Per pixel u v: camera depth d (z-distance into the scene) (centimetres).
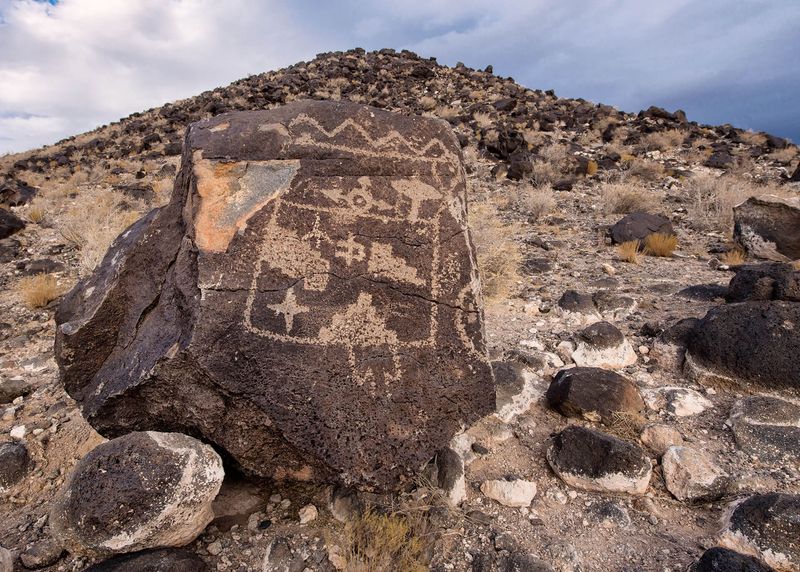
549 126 1752
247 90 2486
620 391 315
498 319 487
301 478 243
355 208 269
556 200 998
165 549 209
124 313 272
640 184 1107
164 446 212
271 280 245
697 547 228
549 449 283
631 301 478
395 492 248
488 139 1494
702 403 322
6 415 347
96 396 251
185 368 228
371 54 3347
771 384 321
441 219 281
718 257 679
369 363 245
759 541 215
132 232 299
